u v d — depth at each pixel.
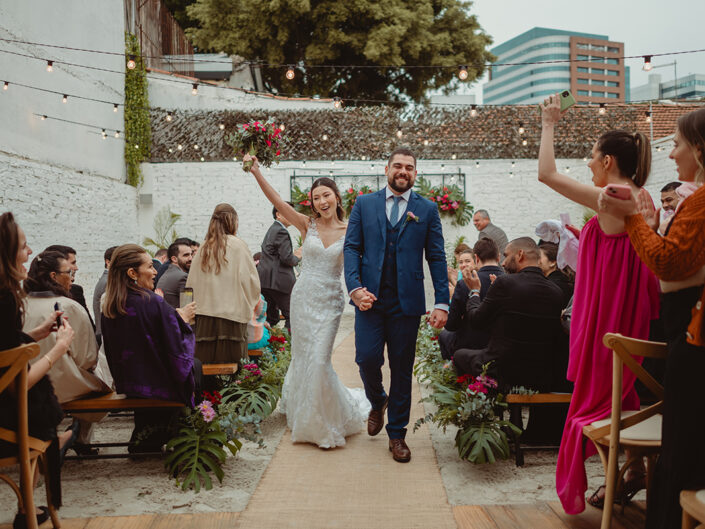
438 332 5.50
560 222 4.19
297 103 13.33
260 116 12.62
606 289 2.46
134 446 3.49
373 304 3.47
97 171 11.07
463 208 11.84
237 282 4.19
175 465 3.13
